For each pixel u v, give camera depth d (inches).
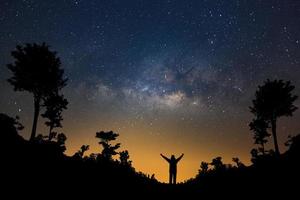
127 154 1302.9
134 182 764.0
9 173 523.5
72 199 479.8
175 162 804.6
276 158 906.1
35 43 1189.1
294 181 602.5
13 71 1154.0
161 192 681.6
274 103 1349.7
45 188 498.9
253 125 1366.9
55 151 860.6
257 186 625.6
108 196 549.3
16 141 804.0
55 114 1179.9
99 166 845.8
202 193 651.5
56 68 1186.6
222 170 984.3
